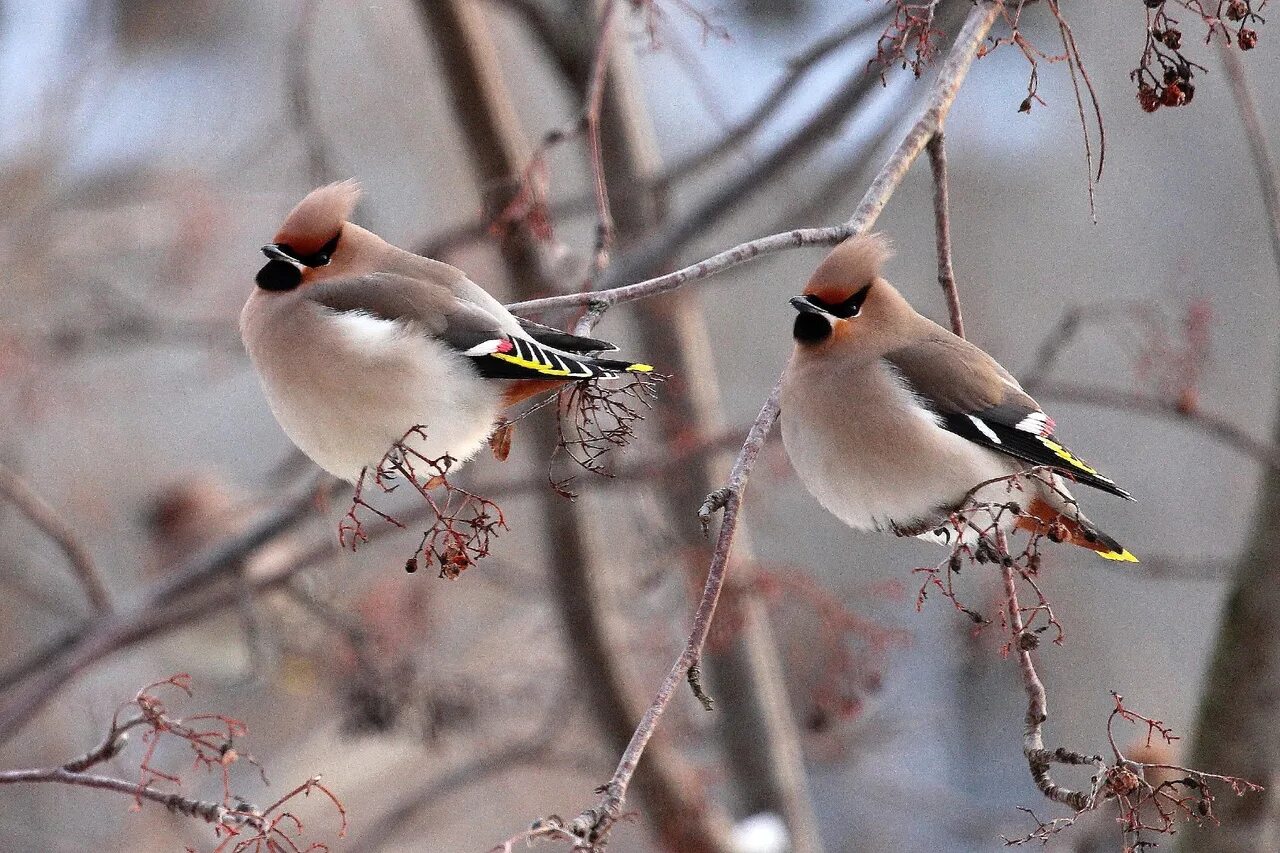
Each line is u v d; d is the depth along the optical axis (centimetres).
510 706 1333
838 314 788
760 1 1559
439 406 716
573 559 1286
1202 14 730
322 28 1850
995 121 1939
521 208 921
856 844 1728
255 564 1422
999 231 2050
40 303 1475
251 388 2020
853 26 1083
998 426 779
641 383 707
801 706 1320
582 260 1237
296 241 742
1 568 1456
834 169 1397
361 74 1844
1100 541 784
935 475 773
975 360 797
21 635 1622
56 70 1534
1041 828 640
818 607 1118
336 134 1847
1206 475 2038
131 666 1644
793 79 1089
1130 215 2066
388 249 754
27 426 1488
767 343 2061
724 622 1138
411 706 1251
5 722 1173
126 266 1634
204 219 1490
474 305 733
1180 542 2020
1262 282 2053
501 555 1588
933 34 762
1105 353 2047
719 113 1055
